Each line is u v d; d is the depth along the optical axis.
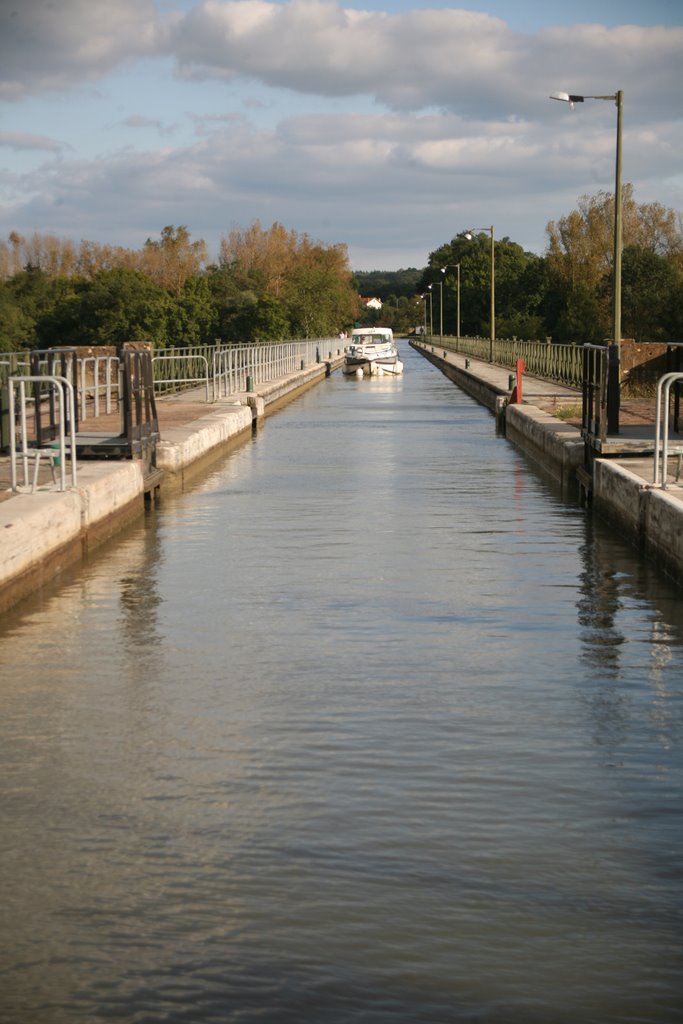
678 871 7.23
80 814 8.22
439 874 7.20
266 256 122.31
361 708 10.66
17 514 15.93
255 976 6.08
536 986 5.97
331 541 19.69
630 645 12.99
